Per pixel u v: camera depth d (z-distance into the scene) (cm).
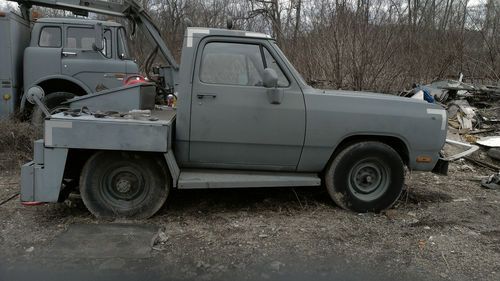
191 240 419
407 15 1274
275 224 462
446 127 501
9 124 724
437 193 595
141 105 542
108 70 835
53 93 814
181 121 464
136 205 460
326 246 416
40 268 360
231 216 481
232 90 464
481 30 1422
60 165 439
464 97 1153
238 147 475
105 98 535
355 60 999
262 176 484
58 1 845
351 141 499
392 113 486
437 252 409
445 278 362
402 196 570
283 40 1280
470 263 389
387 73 1023
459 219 494
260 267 372
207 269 366
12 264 365
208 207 508
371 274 366
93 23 834
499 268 381
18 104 826
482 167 765
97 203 455
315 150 483
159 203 462
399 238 438
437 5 1498
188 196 541
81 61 826
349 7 1081
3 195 530
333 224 466
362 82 1001
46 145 435
